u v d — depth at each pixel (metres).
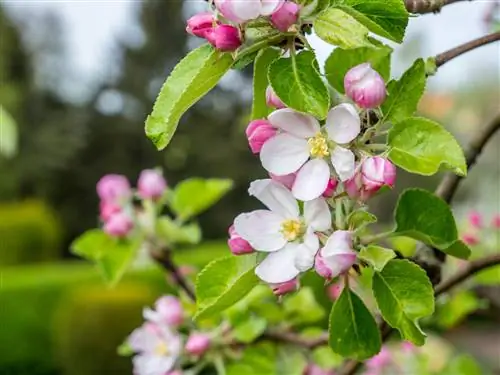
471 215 0.98
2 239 4.58
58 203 7.25
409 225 0.58
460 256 0.59
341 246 0.52
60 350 3.18
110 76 7.74
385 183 0.52
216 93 7.41
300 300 0.81
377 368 1.05
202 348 0.78
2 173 6.84
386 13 0.51
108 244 0.88
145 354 0.80
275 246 0.54
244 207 7.07
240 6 0.50
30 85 7.40
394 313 0.54
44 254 4.72
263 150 0.53
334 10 0.51
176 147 7.33
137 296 3.03
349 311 0.56
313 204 0.53
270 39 0.52
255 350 0.79
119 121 7.47
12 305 3.69
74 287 3.76
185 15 7.87
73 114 7.44
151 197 0.91
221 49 0.51
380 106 0.54
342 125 0.52
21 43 7.45
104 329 2.97
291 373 0.87
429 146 0.52
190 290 0.85
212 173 7.22
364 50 0.59
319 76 0.51
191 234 0.90
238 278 0.54
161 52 7.79
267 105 0.56
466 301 0.96
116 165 7.39
